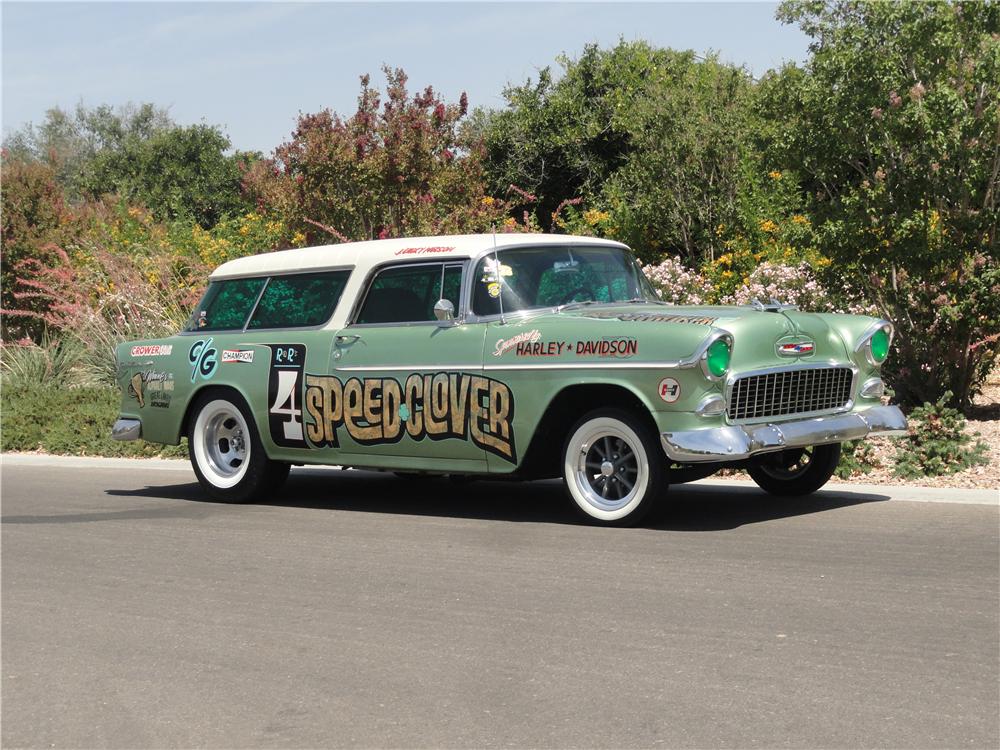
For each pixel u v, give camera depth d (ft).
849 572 19.45
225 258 63.52
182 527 26.48
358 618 17.94
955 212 36.73
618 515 23.85
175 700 14.61
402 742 12.91
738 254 55.83
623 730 12.94
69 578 21.50
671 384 22.53
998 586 18.31
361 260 27.89
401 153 48.34
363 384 27.04
